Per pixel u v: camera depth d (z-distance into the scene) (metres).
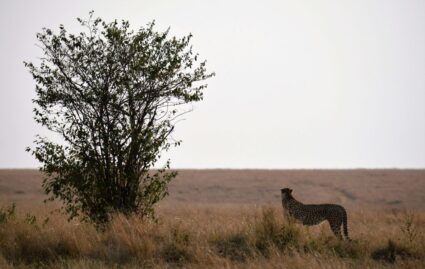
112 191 50.72
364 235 46.25
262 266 35.50
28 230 43.66
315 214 48.84
